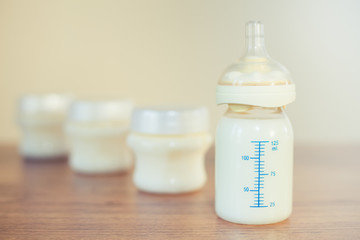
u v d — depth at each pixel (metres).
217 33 1.21
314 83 1.24
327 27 1.21
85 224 0.63
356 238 0.57
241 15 1.20
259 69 0.58
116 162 0.91
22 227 0.62
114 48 1.23
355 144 1.21
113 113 0.89
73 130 0.89
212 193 0.79
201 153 0.79
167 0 1.20
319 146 1.19
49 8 1.22
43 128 1.02
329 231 0.60
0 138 1.29
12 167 0.99
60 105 1.02
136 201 0.74
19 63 1.25
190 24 1.21
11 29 1.23
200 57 1.22
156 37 1.22
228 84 0.59
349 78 1.24
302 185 0.83
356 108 1.26
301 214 0.67
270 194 0.60
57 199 0.76
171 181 0.76
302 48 1.22
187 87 1.23
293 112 1.25
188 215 0.67
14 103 1.26
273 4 1.19
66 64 1.24
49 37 1.23
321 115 1.26
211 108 1.24
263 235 0.58
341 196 0.76
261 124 0.59
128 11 1.21
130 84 1.24
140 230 0.61
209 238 0.58
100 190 0.81
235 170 0.60
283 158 0.61
